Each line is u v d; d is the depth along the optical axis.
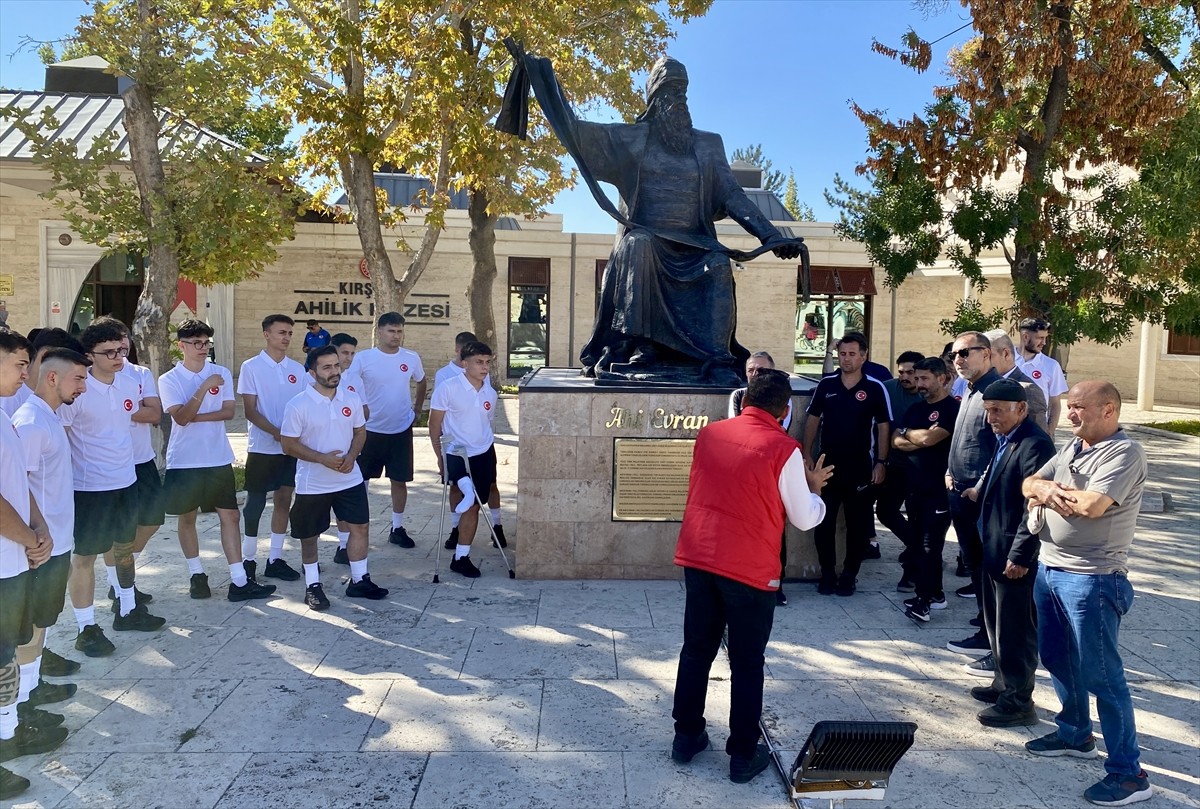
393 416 7.74
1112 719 3.77
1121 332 10.72
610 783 3.82
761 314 23.98
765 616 3.85
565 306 23.89
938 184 11.21
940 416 5.97
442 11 13.38
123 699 4.62
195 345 6.20
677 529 6.69
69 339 5.08
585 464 6.68
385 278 15.18
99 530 5.16
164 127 14.85
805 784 3.17
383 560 7.37
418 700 4.62
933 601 6.28
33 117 17.28
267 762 3.97
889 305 25.05
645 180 7.22
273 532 6.83
